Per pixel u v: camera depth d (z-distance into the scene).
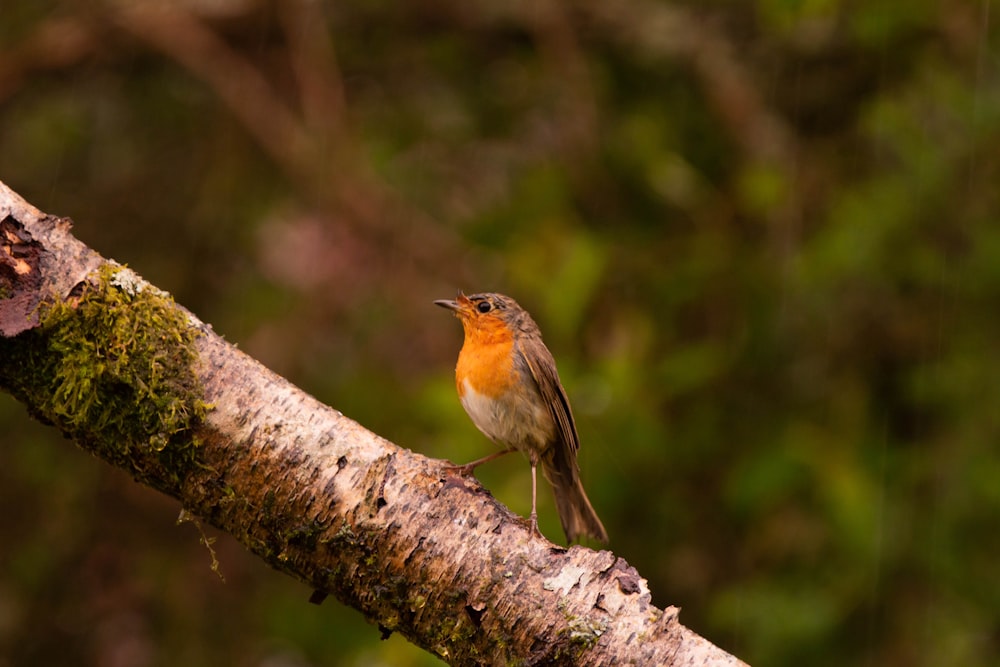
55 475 11.86
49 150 13.39
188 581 11.51
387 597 5.21
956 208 10.85
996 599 10.48
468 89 13.68
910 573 10.48
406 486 5.29
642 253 11.52
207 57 13.02
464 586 5.16
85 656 11.45
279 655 12.15
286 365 12.25
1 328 5.07
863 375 11.23
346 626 10.48
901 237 10.70
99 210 13.26
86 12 13.28
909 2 11.15
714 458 10.92
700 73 12.79
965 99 11.01
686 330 11.61
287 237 13.25
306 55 13.18
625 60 13.26
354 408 11.60
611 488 10.12
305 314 12.51
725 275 11.27
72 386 5.16
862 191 11.05
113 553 11.66
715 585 10.87
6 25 13.80
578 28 13.28
